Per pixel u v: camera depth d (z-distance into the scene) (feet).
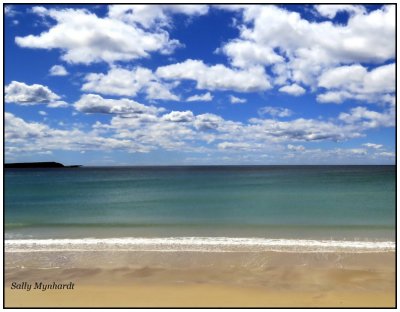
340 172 232.53
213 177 173.27
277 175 188.14
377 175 176.14
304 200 66.95
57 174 242.99
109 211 56.29
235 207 58.59
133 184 122.11
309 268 25.20
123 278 23.38
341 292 20.84
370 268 25.09
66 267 25.72
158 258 27.84
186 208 58.23
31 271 24.82
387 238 34.35
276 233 37.40
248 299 19.75
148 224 43.93
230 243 32.24
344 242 32.32
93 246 31.50
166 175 212.84
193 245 31.55
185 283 22.39
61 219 48.88
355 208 56.24
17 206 63.72
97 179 164.35
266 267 25.53
